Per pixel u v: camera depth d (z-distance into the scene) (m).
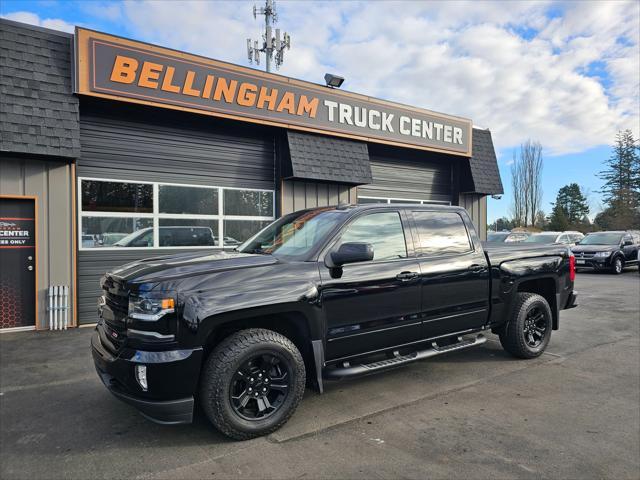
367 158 11.09
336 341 3.78
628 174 55.25
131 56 7.73
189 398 3.12
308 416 3.77
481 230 14.77
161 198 8.77
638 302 9.66
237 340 3.30
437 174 13.81
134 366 3.05
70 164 7.54
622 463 2.96
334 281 3.77
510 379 4.68
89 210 7.99
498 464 2.96
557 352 5.71
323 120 10.21
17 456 3.14
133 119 8.45
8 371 5.06
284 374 3.49
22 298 7.24
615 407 3.93
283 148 10.04
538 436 3.37
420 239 4.52
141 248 8.52
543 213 54.56
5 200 7.10
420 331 4.35
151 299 3.10
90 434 3.48
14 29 6.89
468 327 4.78
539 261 5.41
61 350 5.97
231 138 9.65
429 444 3.25
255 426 3.33
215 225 9.43
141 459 3.08
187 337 3.09
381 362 4.08
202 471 2.91
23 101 6.84
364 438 3.35
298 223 4.50
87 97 7.49
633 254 17.06
